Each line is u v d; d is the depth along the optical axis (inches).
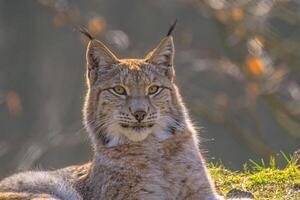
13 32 1065.5
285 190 377.7
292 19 744.3
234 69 758.5
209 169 413.7
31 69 1055.0
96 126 373.7
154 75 373.1
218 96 812.0
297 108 749.3
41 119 1027.9
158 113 366.0
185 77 832.9
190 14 1031.6
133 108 362.0
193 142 370.0
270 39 737.6
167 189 360.5
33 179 379.2
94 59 381.4
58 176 383.6
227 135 975.6
